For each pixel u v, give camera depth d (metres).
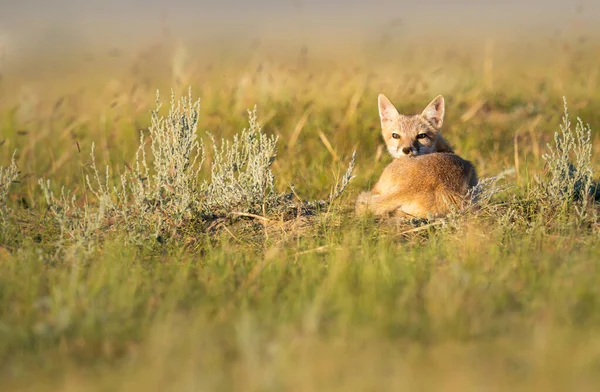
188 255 13.09
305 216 14.91
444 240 13.01
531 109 23.70
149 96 25.91
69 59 51.78
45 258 12.82
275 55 39.28
